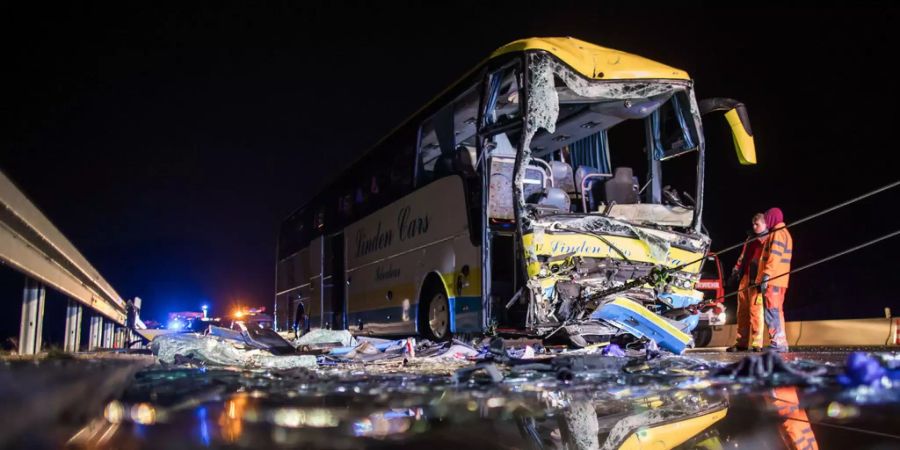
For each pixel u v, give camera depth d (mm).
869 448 2523
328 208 16422
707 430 2898
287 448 2492
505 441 2684
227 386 3646
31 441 2330
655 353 5328
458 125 10875
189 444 2500
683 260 9445
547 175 9992
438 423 2914
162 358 5668
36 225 5406
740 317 10367
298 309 18516
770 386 3209
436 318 10898
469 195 9891
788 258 9484
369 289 13383
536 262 8617
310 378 4012
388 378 3994
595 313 8242
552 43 9125
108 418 2807
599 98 9531
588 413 3119
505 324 9367
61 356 5758
